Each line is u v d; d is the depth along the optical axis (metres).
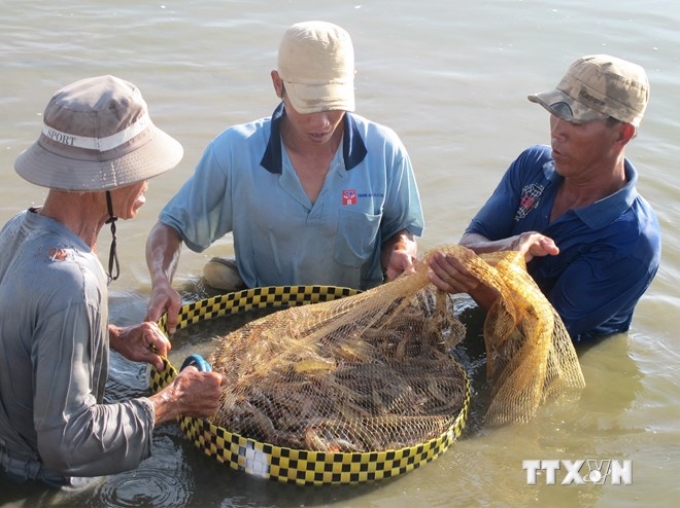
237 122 6.89
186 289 5.16
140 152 3.30
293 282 4.97
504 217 4.88
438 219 5.92
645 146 6.88
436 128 7.06
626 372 4.60
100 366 3.43
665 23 9.16
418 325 4.44
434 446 3.84
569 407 4.32
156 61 7.83
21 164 3.29
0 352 3.33
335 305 4.29
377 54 8.24
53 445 3.25
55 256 3.23
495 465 3.90
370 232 4.88
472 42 8.61
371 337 4.32
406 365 4.27
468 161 6.63
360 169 4.75
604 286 4.55
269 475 3.70
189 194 4.84
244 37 8.41
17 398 3.40
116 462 3.37
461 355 4.72
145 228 5.64
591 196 4.56
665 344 4.86
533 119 7.27
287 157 4.69
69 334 3.21
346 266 4.97
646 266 4.54
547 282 4.73
